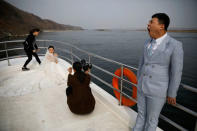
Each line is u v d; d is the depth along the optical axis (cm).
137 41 14112
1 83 401
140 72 183
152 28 147
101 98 309
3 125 236
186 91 2088
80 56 5028
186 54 6281
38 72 486
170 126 1202
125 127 233
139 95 185
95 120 251
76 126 236
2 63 554
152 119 173
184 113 1459
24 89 367
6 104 298
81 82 252
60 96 333
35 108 286
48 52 464
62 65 525
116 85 296
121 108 267
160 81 153
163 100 160
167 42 145
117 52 6656
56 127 233
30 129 229
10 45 8912
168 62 147
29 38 482
